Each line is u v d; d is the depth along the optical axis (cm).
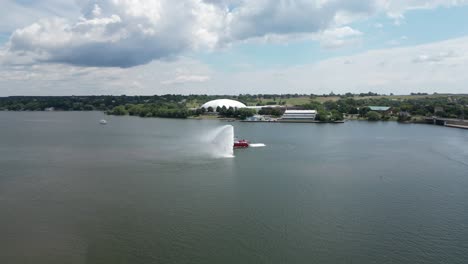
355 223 7600
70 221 7669
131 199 9100
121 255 6241
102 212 8188
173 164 13462
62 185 10425
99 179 11106
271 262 6022
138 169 12569
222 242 6700
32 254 6300
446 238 6931
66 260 6103
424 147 18388
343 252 6366
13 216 7969
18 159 14638
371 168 12962
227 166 13162
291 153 16338
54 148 17775
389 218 7888
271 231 7181
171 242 6700
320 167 13088
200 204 8719
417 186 10469
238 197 9275
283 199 9138
